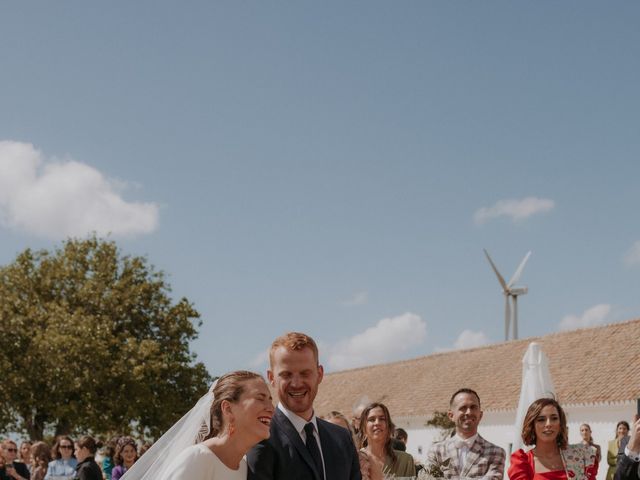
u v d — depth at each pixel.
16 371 40.72
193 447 4.85
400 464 8.79
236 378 5.01
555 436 7.38
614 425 27.73
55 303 42.69
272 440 5.18
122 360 40.97
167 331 44.47
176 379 43.81
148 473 5.52
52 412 40.38
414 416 38.88
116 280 45.41
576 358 33.56
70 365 40.25
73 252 45.03
